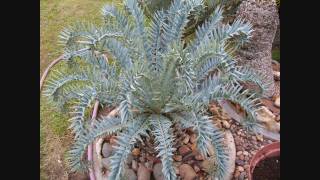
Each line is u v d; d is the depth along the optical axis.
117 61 2.86
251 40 3.32
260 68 3.47
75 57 2.99
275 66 3.93
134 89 2.28
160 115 2.78
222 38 2.73
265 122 3.31
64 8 4.83
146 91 2.65
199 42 2.91
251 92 3.22
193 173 2.93
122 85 2.54
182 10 2.86
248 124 2.62
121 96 2.48
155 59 2.94
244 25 2.72
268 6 3.18
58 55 4.23
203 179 2.92
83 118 2.43
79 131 2.41
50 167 3.23
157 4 3.72
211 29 2.92
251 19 3.25
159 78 2.62
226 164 2.39
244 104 2.57
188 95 2.65
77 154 2.46
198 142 2.32
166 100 2.74
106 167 3.02
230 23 4.05
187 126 2.58
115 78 2.84
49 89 2.72
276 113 3.43
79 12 4.78
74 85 3.27
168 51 2.56
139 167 2.97
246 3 3.31
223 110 3.46
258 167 2.92
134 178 2.95
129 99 2.22
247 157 3.13
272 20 3.21
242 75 2.64
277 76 3.77
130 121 2.63
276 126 3.30
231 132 3.31
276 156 2.97
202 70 2.78
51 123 3.55
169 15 2.98
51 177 3.16
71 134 3.47
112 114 3.40
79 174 3.16
